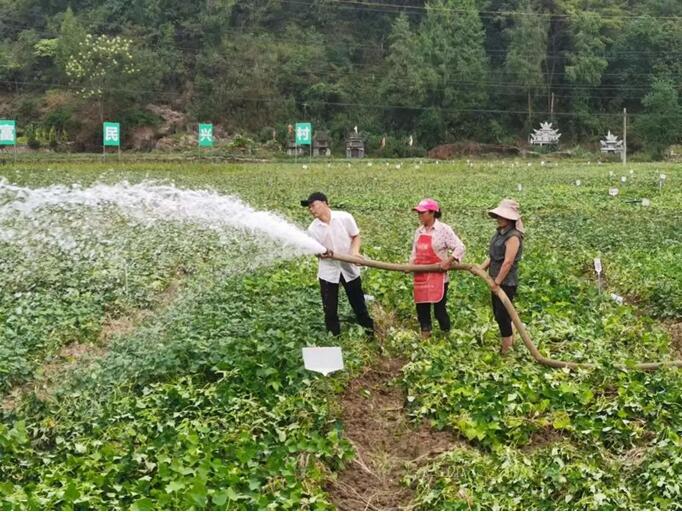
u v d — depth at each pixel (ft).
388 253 57.31
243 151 249.55
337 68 297.12
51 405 30.45
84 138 257.14
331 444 27.76
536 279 48.85
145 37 288.92
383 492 26.66
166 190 67.51
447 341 37.50
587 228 72.02
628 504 24.02
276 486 24.59
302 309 40.88
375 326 40.04
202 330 37.52
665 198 102.58
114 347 36.55
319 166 190.80
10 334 37.42
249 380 31.91
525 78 291.58
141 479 24.75
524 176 152.05
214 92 280.31
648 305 46.93
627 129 298.15
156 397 30.60
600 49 300.61
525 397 31.01
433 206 36.96
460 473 26.43
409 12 318.24
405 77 284.41
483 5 314.55
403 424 30.53
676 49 306.14
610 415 29.68
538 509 24.30
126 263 52.80
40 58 287.89
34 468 26.37
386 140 276.62
